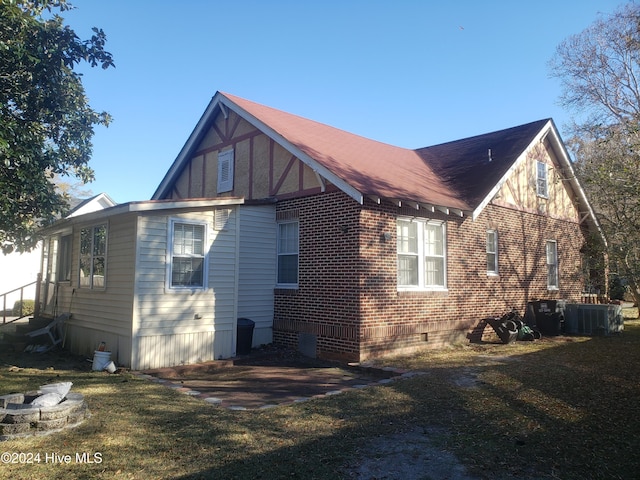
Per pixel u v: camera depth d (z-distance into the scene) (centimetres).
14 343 1258
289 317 1245
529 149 1648
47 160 1075
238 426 610
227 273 1118
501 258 1534
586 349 1255
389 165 1484
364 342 1074
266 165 1387
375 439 567
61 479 448
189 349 1040
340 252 1127
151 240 998
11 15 939
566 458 512
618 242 1201
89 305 1153
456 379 886
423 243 1255
